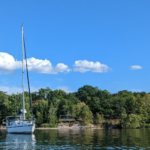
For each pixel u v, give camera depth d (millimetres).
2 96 93875
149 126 85625
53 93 121562
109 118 98312
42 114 90750
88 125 87188
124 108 100125
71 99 113688
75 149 25641
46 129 78250
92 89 132750
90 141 33562
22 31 57344
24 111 52969
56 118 90875
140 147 27047
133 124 82938
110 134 49469
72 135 46250
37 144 30328
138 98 103812
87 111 93500
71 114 93062
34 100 123750
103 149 25547
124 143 30984
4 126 85062
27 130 48062
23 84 54875
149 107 97250
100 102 108250
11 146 28625
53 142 32469
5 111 86688
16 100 89438
